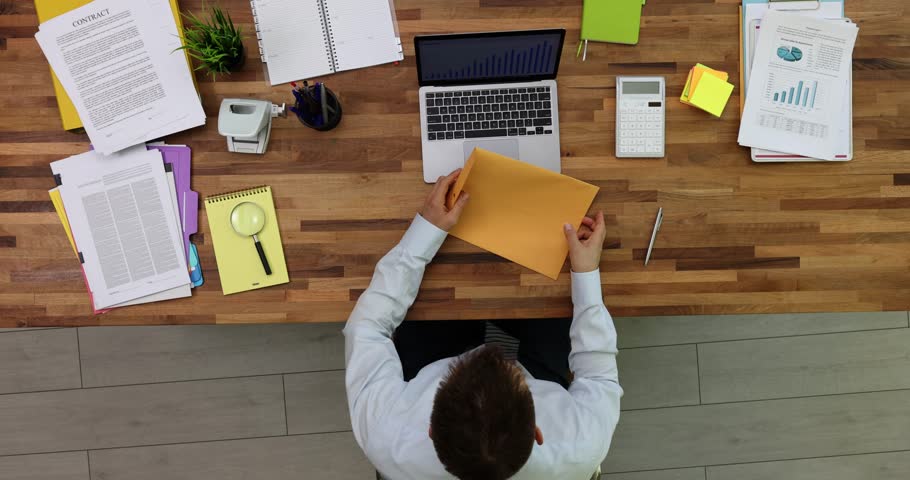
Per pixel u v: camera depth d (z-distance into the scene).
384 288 1.26
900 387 2.02
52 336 2.01
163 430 2.01
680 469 2.02
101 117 1.34
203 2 1.36
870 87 1.36
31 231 1.36
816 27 1.34
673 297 1.37
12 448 2.00
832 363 2.02
